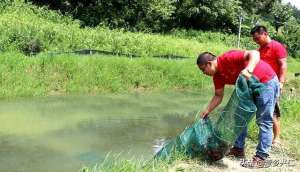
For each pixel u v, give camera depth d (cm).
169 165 590
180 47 2433
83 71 1468
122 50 2081
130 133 934
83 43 2012
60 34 1991
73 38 2006
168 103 1334
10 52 1502
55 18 2698
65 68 1448
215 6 3734
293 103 1019
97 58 1579
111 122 1023
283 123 846
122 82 1525
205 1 3712
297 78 2070
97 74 1480
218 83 591
